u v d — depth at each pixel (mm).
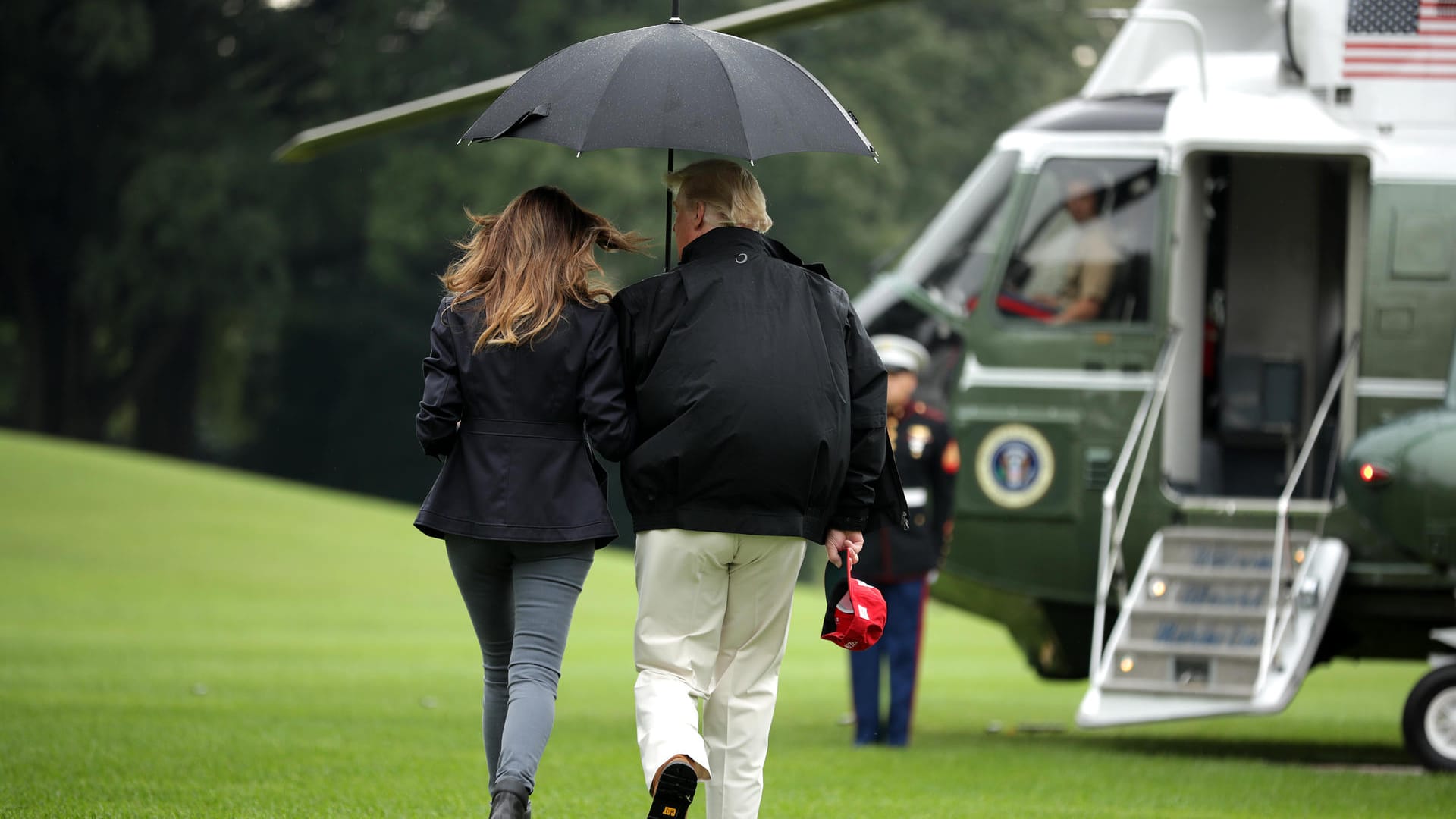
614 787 18781
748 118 12898
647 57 13219
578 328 12938
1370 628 26578
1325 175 28516
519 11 109000
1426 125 26094
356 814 16109
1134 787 20281
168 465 77812
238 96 110875
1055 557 26469
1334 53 26516
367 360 121250
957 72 113688
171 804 16438
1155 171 26531
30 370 113875
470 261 13312
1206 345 28953
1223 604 24578
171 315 106312
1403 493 22891
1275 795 19812
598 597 58562
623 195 99125
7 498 65000
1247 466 28641
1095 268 26531
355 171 107938
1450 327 25500
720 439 12453
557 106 13117
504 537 12875
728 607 13078
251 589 53062
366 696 28047
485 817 16094
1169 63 28266
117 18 102188
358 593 53875
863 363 13117
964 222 28125
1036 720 29891
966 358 26922
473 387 13031
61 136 110188
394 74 108250
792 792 19156
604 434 12781
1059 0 122812
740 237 12984
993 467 26609
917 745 25078
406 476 125125
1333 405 28312
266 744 21109
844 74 110188
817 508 12828
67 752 19656
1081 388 26375
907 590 24297
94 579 52688
